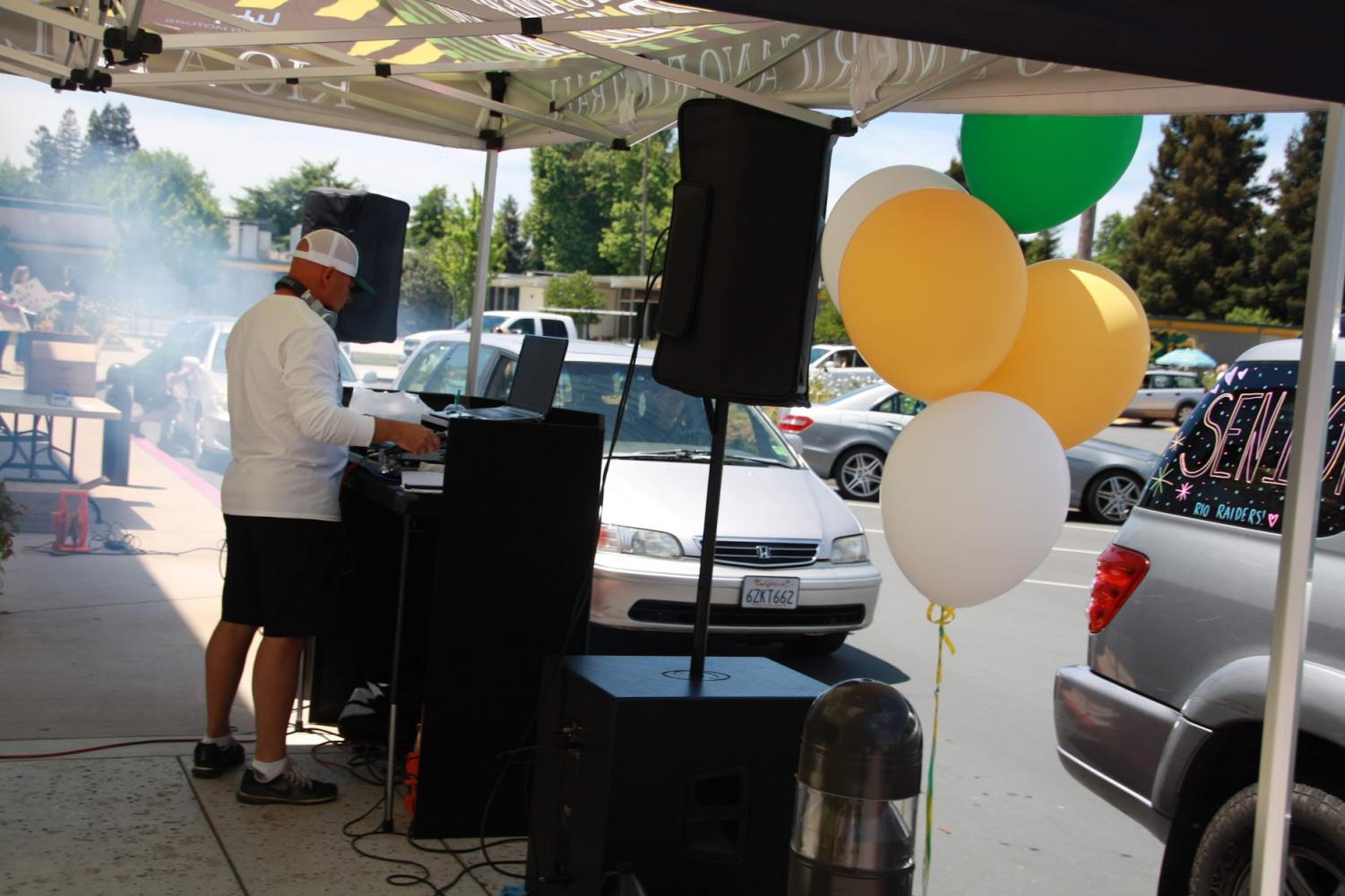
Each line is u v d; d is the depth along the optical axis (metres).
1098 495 15.10
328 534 4.34
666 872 3.16
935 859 4.74
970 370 2.99
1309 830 3.14
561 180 77.94
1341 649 3.15
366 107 5.99
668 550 6.40
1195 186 58.78
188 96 5.52
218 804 4.37
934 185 3.17
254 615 4.50
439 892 3.79
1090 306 3.13
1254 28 2.21
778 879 3.26
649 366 7.98
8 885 3.61
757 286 3.53
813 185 3.54
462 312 55.72
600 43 4.62
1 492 7.04
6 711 5.23
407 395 5.13
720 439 3.56
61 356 10.32
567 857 3.34
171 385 15.23
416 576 4.88
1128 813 3.79
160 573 8.31
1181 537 3.76
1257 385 3.77
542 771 3.56
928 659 7.75
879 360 3.10
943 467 2.93
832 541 6.80
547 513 4.22
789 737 3.24
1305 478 2.58
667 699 3.12
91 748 4.84
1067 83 3.13
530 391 5.10
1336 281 2.54
